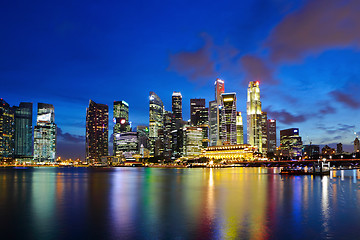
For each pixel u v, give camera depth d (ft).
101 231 158.20
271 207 230.68
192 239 143.33
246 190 361.30
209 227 165.68
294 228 163.02
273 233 152.87
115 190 375.45
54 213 208.85
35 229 163.12
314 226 166.81
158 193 337.31
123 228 164.55
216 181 537.65
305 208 224.94
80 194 328.90
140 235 150.51
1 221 182.80
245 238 144.36
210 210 218.59
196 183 492.95
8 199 284.82
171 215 199.41
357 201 260.62
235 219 185.78
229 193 330.34
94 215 200.64
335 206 233.96
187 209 224.53
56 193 338.75
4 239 144.87
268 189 369.30
